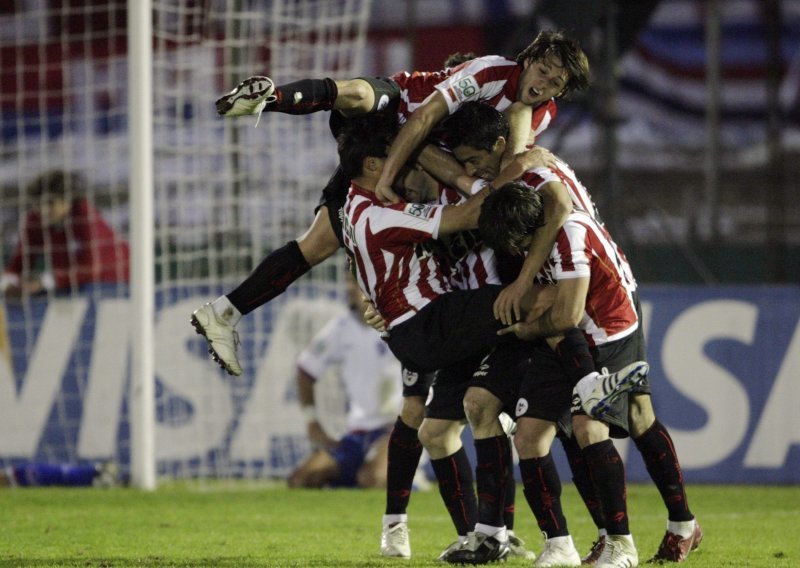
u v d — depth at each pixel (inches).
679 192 2279.8
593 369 598.5
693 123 2337.6
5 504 1024.9
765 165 2272.4
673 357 1248.2
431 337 631.8
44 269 1357.0
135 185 1131.3
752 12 2331.4
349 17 1403.8
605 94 1577.3
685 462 1240.8
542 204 606.5
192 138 1658.5
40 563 650.2
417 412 697.6
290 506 1034.1
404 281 639.1
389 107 671.8
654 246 1966.0
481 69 663.8
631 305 631.8
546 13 1582.2
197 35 1332.4
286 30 1449.3
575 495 1153.4
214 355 703.1
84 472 1197.1
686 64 2362.2
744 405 1246.3
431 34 2265.0
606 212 1599.4
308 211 1385.3
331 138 1488.7
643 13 1683.1
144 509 993.5
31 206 1368.1
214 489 1185.4
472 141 630.5
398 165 634.2
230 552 714.8
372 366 1241.4
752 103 2315.5
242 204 1326.3
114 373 1237.7
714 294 1256.2
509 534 686.5
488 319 619.5
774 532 850.1
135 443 1163.9
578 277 600.4
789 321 1251.2
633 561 604.4
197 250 1365.7
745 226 2225.6
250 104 607.5
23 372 1245.1
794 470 1237.7
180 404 1243.8
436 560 668.7
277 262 701.3
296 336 1275.8
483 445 637.3
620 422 609.0
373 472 1211.9
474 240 647.8
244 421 1253.7
